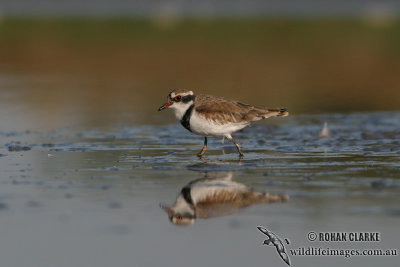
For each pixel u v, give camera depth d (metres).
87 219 8.43
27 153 12.69
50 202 9.09
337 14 45.66
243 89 22.55
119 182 10.18
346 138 14.35
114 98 21.28
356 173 10.72
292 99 20.56
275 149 13.08
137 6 54.97
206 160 11.96
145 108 19.28
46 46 33.38
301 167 11.24
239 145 13.45
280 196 9.32
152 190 9.69
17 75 26.95
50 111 18.67
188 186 9.91
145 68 28.11
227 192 9.58
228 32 37.03
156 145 13.66
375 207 8.74
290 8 52.50
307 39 34.81
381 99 20.77
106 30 37.66
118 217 8.51
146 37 35.62
